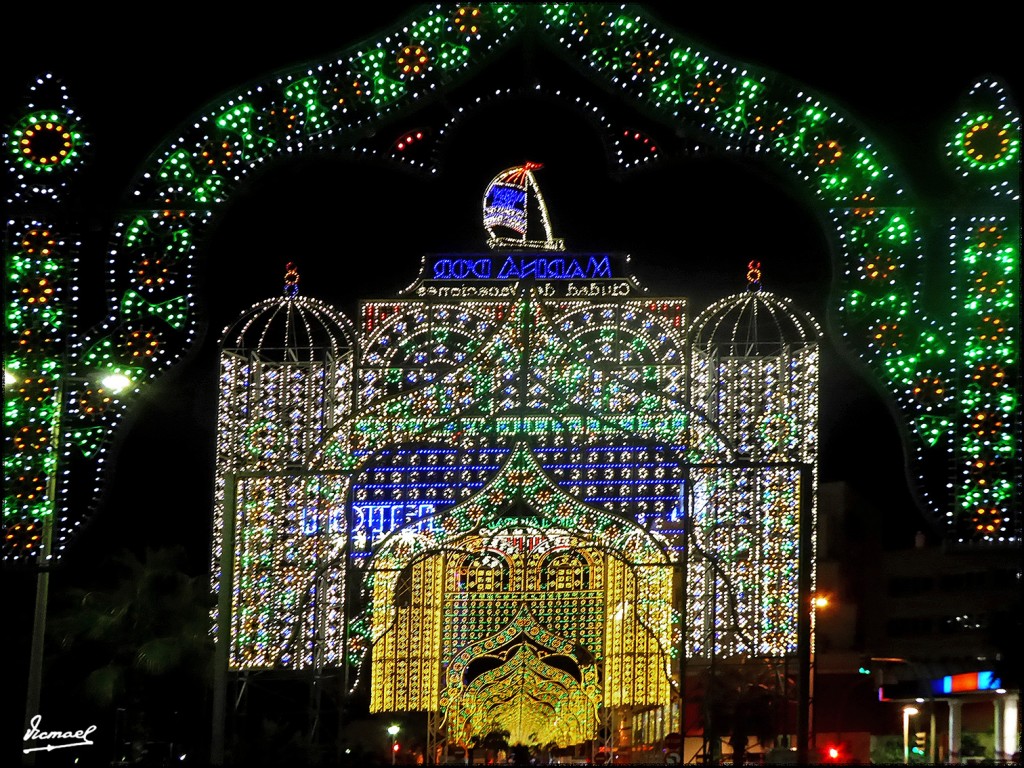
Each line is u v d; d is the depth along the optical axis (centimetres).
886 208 1961
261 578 2455
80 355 1964
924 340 1923
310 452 2533
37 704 2180
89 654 2645
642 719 3406
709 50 2000
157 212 1997
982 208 1877
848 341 1955
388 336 2616
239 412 2545
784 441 2492
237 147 2020
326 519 2488
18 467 1914
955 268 1894
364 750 2662
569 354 2570
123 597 2698
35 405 1922
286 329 2594
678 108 2020
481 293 2634
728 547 2458
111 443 1969
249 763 2273
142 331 1986
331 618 2459
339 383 2572
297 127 2023
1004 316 1866
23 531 1917
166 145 1995
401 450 2592
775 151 2005
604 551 2597
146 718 2683
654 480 2577
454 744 3488
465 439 2591
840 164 1981
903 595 5353
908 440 1911
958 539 1866
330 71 2017
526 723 3588
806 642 2252
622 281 2627
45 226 1925
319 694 2427
